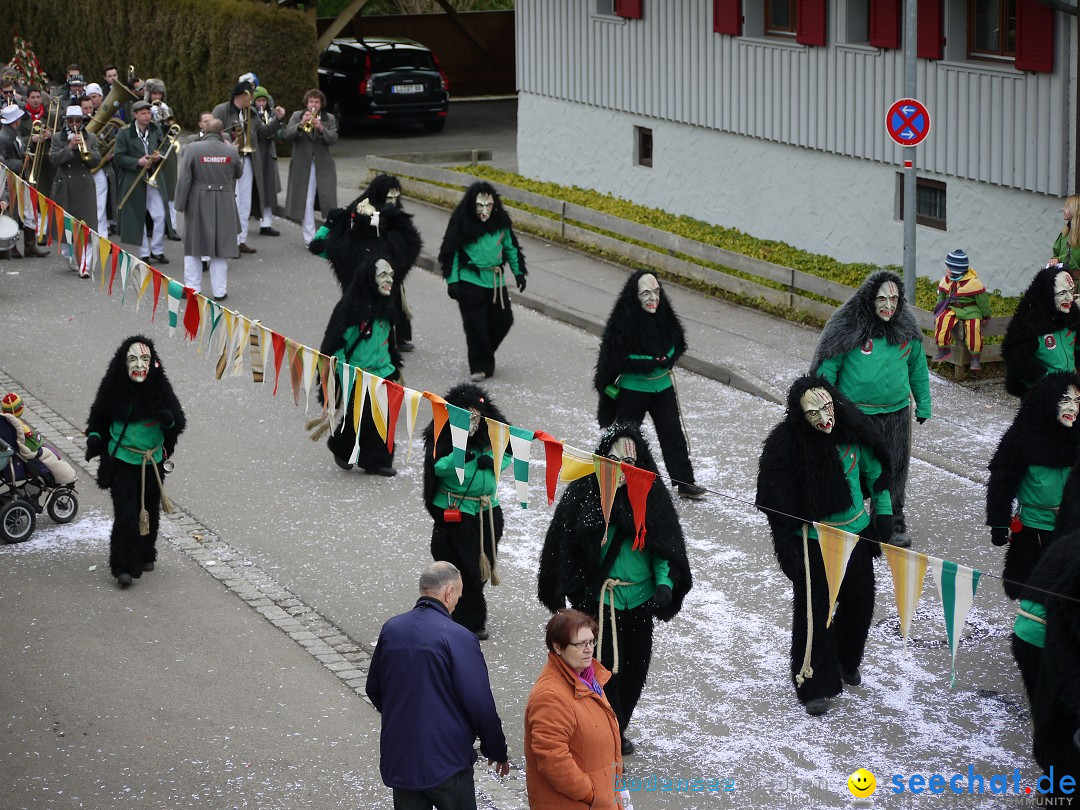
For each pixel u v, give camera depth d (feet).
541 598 38.34
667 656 44.32
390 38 152.56
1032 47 72.90
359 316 59.06
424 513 56.24
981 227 78.84
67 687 42.60
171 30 144.36
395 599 48.57
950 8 78.18
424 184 111.65
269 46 131.23
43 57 180.45
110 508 57.26
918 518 53.93
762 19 93.61
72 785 37.24
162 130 93.81
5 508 53.16
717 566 50.60
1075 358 54.24
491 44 175.32
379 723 40.50
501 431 38.47
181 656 44.62
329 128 98.27
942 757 38.17
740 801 36.14
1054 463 42.63
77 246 61.67
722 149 98.02
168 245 99.91
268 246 100.32
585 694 30.63
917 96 81.35
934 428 62.39
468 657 31.91
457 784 31.73
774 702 41.39
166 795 36.73
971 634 45.47
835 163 88.28
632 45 104.94
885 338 50.55
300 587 49.67
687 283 86.38
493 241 70.08
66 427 65.10
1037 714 34.94
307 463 61.57
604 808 30.58
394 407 42.60
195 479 59.67
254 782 37.32
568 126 114.52
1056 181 73.26
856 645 41.60
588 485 37.73
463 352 76.69
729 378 70.28
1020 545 43.75
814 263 86.69
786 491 40.04
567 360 74.95
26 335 78.84
